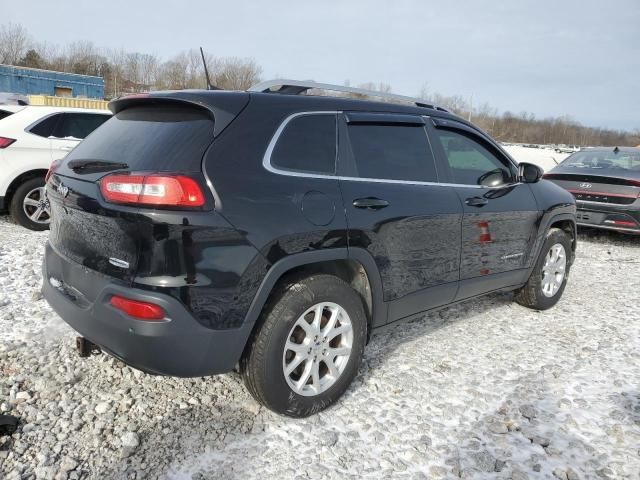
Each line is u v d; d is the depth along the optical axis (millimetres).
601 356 3756
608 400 3148
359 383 3232
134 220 2252
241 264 2381
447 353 3707
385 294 3098
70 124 7039
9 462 2396
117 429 2674
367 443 2654
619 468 2529
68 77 40969
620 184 7395
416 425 2818
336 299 2783
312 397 2775
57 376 3125
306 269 2773
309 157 2785
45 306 4156
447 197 3459
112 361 3316
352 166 2979
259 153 2566
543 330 4227
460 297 3754
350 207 2832
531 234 4270
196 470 2410
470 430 2803
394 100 3572
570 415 2963
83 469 2385
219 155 2432
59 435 2600
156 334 2242
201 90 2713
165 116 2689
